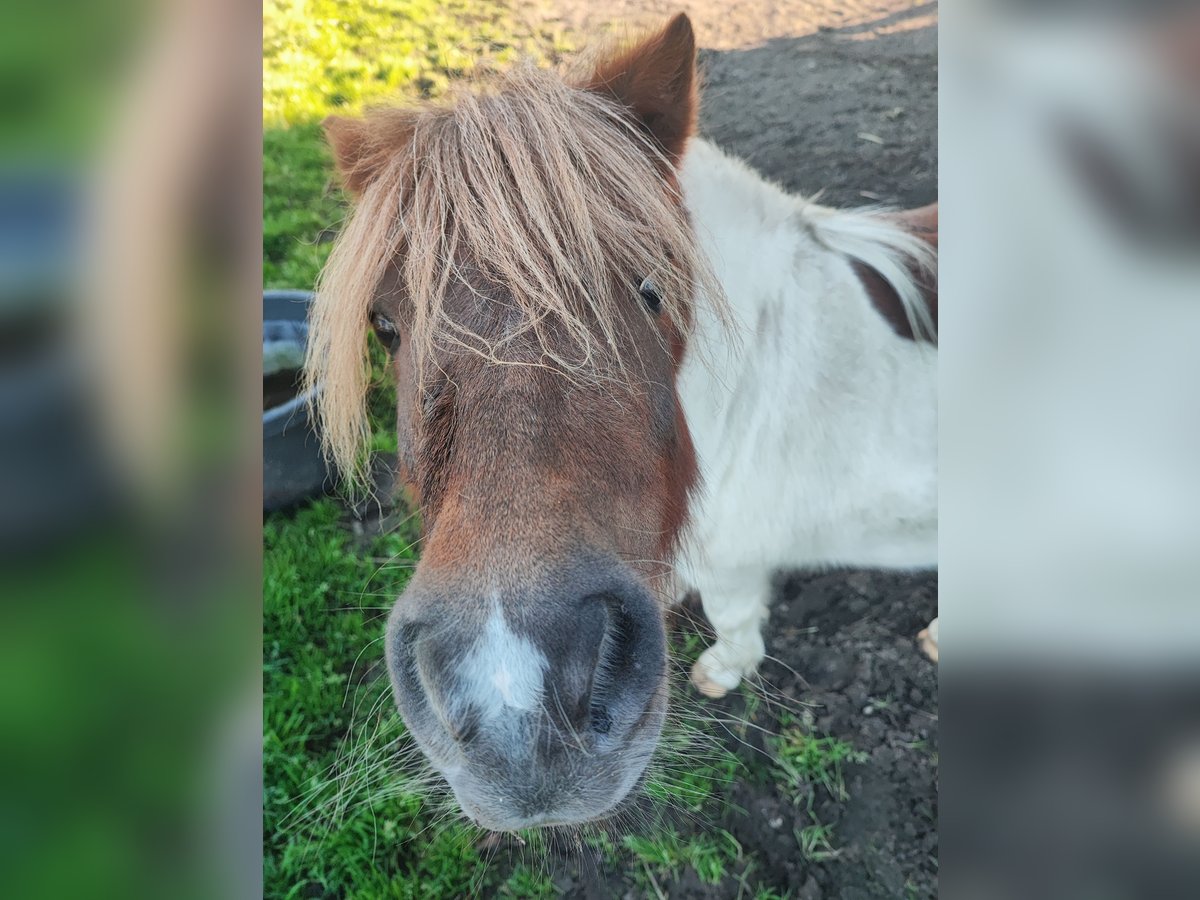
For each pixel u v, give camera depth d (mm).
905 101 3156
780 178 2824
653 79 1423
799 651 2203
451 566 1042
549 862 1895
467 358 1131
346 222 1492
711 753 2021
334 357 1357
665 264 1286
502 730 994
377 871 1847
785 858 1877
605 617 1074
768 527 1841
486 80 1379
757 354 1708
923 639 2178
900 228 1959
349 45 3180
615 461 1151
